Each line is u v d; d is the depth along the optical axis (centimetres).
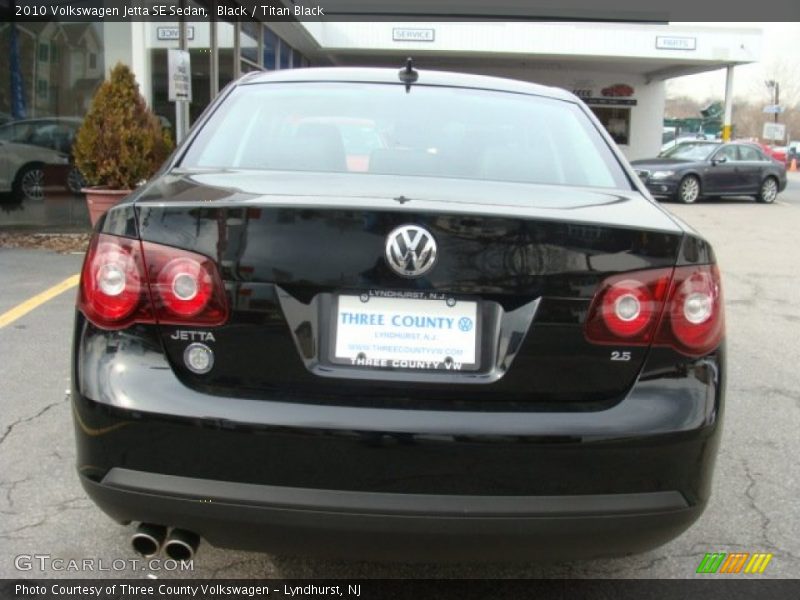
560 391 204
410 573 266
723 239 1163
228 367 203
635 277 206
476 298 202
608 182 281
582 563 274
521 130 301
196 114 1184
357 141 287
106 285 205
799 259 970
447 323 202
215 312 201
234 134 290
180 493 199
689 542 288
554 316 203
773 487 333
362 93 314
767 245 1101
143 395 200
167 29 1034
